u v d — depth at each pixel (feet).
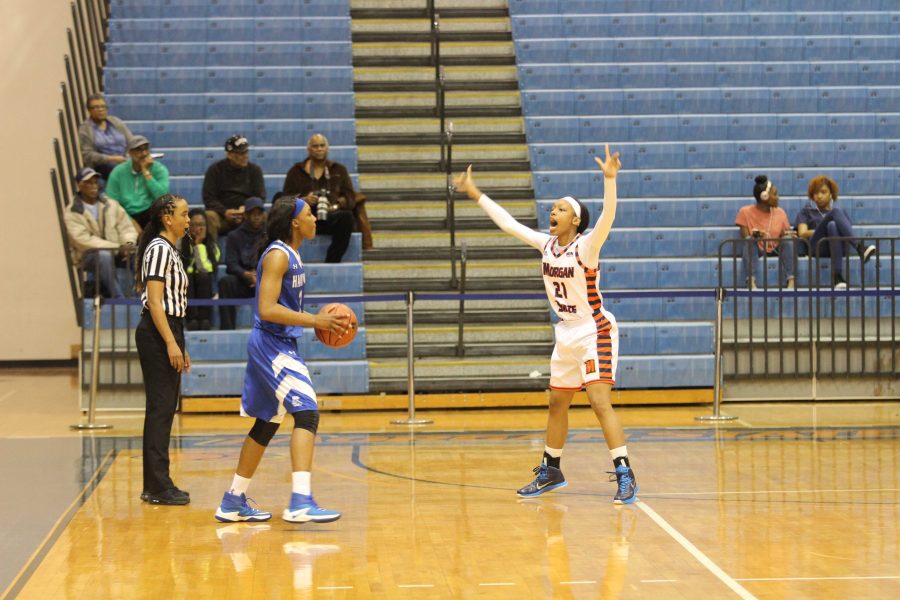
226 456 40.22
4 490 33.99
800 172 64.64
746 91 69.15
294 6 74.18
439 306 57.52
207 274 53.16
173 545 26.81
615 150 65.36
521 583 23.09
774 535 27.37
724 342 54.70
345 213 57.41
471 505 31.42
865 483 34.22
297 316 28.30
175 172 64.49
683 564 24.59
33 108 73.56
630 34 73.51
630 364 53.31
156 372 32.09
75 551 26.25
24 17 73.56
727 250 60.64
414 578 23.58
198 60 70.44
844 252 57.11
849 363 54.54
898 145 66.59
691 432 45.19
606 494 32.89
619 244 60.39
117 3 73.56
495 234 61.00
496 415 50.96
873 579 23.25
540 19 73.72
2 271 73.56
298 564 24.88
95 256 51.85
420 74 70.79
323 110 67.92
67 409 53.52
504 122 67.51
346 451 41.01
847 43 72.59
